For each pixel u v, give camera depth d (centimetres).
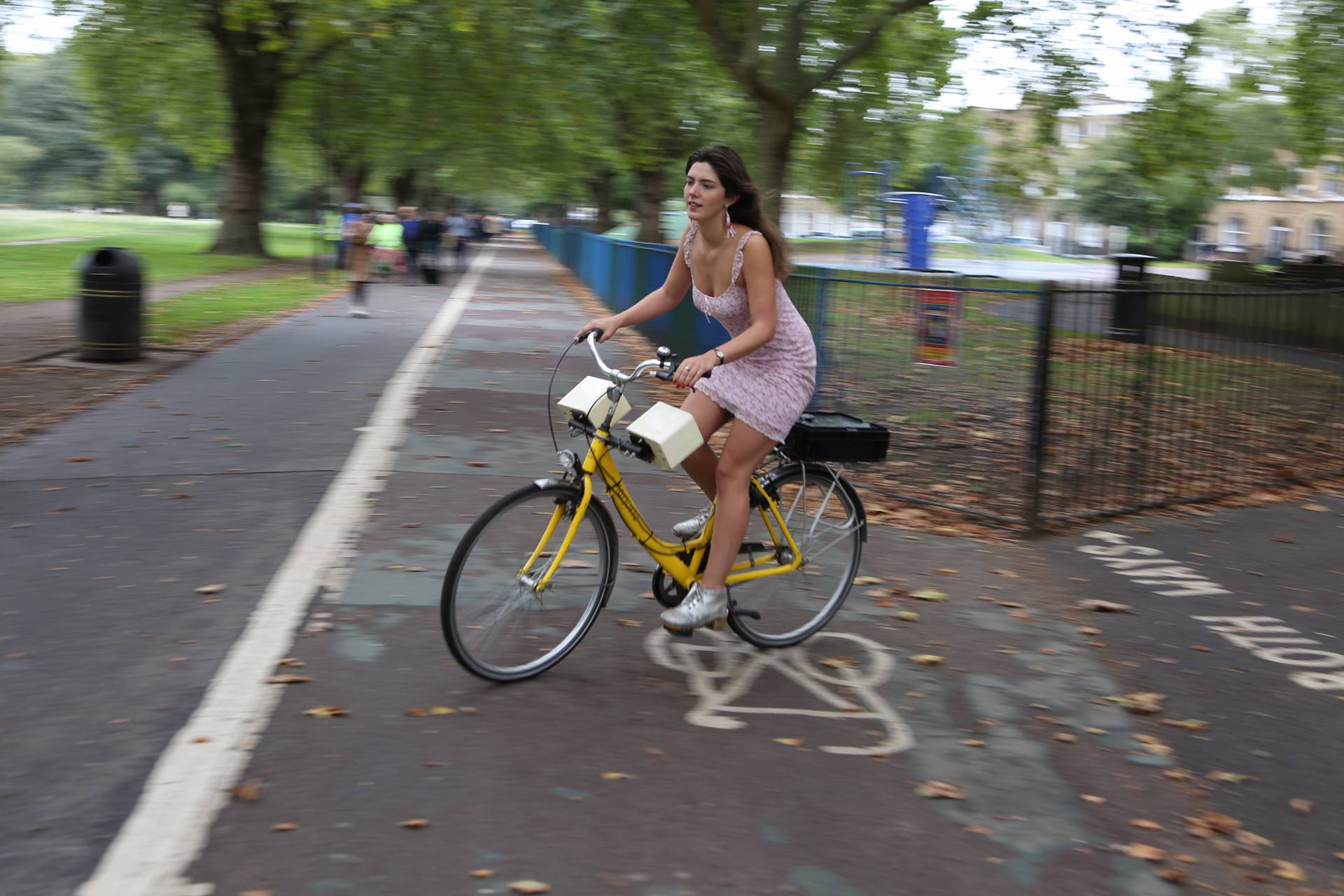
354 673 401
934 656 461
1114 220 5525
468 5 1975
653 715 387
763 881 294
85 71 3362
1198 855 326
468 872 288
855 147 2275
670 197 4638
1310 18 1848
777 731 382
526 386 1056
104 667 396
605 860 297
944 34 1903
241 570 501
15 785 317
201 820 302
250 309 1720
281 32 2622
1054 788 358
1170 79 1672
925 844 318
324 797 318
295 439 770
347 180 4647
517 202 9044
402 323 1606
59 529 551
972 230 3994
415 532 568
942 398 835
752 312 400
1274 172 3384
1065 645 485
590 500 413
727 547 421
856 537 478
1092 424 757
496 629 399
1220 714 426
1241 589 579
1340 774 384
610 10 1945
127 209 10169
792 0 1605
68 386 943
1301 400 895
